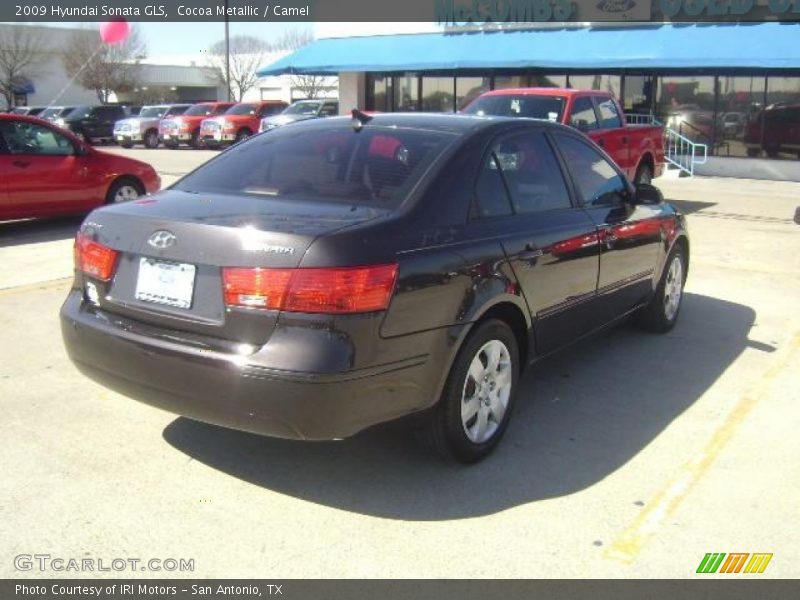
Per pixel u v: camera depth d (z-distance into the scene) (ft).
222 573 10.09
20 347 18.25
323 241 10.75
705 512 11.73
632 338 20.22
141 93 183.21
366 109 80.89
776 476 12.86
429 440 12.64
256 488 12.19
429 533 11.07
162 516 11.34
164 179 56.85
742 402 16.02
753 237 34.81
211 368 10.93
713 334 20.67
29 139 33.06
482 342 12.78
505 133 14.53
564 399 16.07
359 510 11.64
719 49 58.75
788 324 21.67
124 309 12.01
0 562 10.19
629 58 61.05
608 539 10.99
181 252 11.37
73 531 10.89
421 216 12.10
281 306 10.66
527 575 10.14
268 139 15.10
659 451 13.75
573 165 16.35
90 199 35.12
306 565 10.28
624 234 17.20
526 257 13.67
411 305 11.36
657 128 44.11
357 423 11.05
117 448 13.33
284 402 10.62
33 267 26.76
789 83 61.11
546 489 12.37
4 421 14.21
